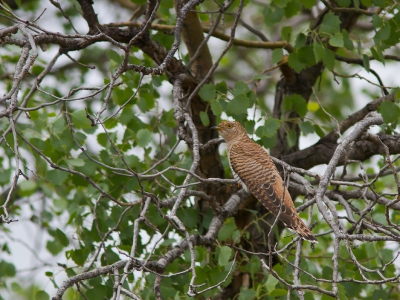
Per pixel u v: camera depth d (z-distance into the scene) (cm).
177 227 899
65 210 1259
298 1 1205
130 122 1202
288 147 1314
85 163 1134
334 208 875
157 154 1336
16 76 784
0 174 1257
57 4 940
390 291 1128
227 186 1235
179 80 1132
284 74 1313
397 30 1163
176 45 884
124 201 1166
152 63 1272
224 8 1099
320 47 1106
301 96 1250
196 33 1220
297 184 1104
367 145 1165
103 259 1085
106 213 1151
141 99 1187
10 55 1503
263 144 1141
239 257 1207
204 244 1003
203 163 1226
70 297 1083
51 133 1159
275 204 1038
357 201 1255
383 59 1149
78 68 1820
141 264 829
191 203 1245
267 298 1027
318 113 1352
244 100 1098
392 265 1128
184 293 1041
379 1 1155
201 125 1230
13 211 1343
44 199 1341
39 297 1020
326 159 1223
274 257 1276
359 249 1160
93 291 1005
